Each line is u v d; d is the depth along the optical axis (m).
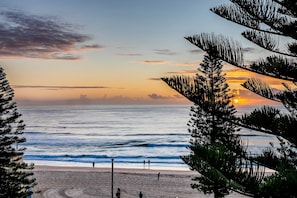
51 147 85.62
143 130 127.56
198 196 32.53
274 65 4.93
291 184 3.55
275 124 4.58
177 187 36.78
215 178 3.89
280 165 4.36
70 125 152.25
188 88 4.54
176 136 106.38
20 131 19.81
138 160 64.75
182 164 59.34
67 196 32.66
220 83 20.86
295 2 4.68
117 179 41.53
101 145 88.50
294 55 5.12
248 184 3.54
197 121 21.70
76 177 42.50
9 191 18.98
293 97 5.07
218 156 3.62
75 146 87.31
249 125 4.69
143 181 40.19
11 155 19.69
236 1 5.02
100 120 184.00
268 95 5.22
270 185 3.51
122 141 95.69
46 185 37.34
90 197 32.53
